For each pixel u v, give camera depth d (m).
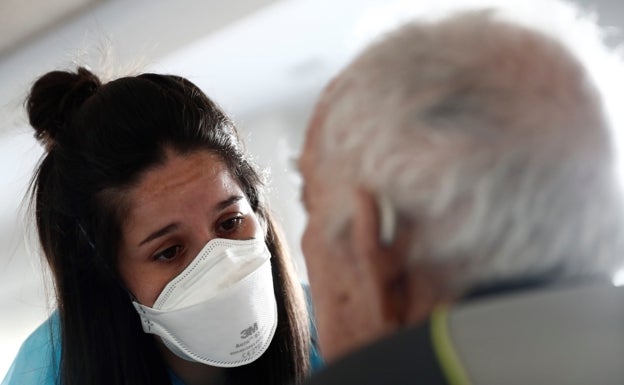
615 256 0.62
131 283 1.46
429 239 0.61
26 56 3.26
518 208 0.58
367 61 0.65
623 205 0.62
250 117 2.78
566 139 0.59
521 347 0.54
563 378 0.52
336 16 2.47
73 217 1.45
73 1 3.08
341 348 0.68
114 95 1.41
